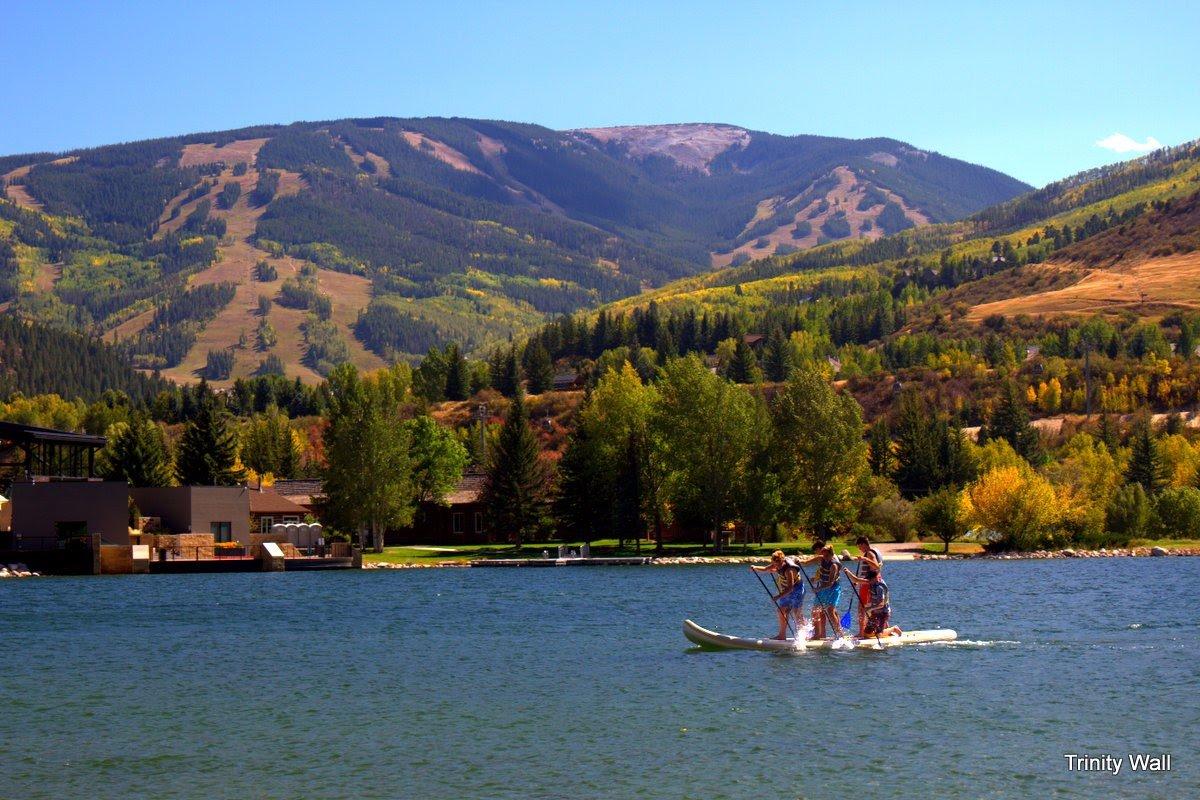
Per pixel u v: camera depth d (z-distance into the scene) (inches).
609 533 4724.4
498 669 1713.8
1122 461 6402.6
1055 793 1072.8
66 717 1407.5
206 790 1110.4
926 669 1647.4
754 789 1091.9
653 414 4527.6
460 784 1118.4
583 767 1167.6
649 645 1930.4
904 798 1061.8
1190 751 1201.4
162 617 2428.6
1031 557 4603.8
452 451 5428.2
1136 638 1950.1
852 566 4018.2
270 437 7470.5
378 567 4190.5
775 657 1760.6
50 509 3919.8
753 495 4411.9
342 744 1267.2
